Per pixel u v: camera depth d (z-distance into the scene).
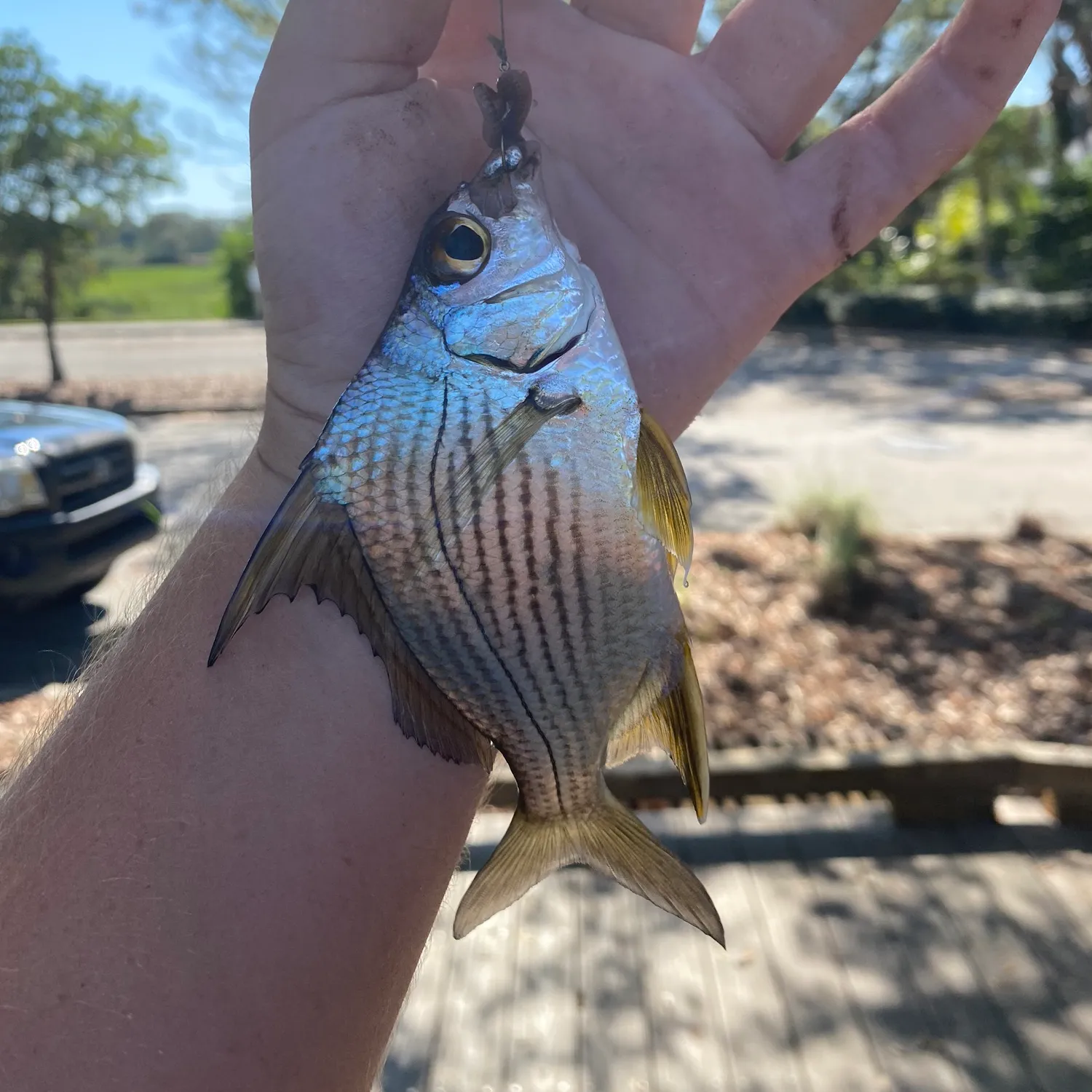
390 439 0.22
